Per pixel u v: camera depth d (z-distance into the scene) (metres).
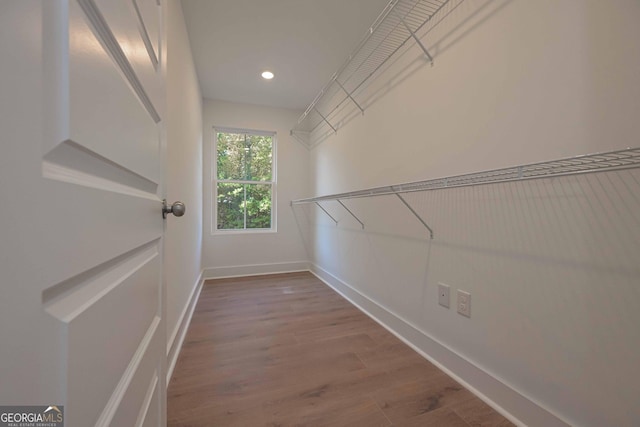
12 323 0.26
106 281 0.45
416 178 1.69
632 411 0.80
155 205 0.76
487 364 1.25
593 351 0.88
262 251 3.64
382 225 2.07
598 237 0.87
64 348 0.32
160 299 0.83
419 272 1.68
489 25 1.22
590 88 0.87
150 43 0.72
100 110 0.42
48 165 0.31
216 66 2.62
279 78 2.87
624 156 0.73
